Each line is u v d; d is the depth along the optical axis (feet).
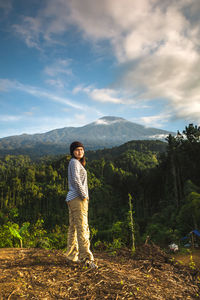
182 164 115.75
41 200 270.67
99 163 370.94
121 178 253.03
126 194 202.90
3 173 398.62
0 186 306.35
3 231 15.66
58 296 5.74
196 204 57.26
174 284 7.92
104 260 9.99
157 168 153.69
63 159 405.18
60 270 7.58
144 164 360.07
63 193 281.74
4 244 15.23
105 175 323.16
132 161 359.66
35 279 6.72
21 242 14.69
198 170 108.47
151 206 148.97
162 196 140.26
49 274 7.17
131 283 6.98
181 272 9.61
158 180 148.87
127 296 6.03
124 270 8.48
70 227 8.88
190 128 126.93
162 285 7.53
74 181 8.29
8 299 5.29
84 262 8.21
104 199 230.89
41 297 5.57
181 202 89.45
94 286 6.47
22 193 288.71
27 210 252.42
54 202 267.80
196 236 46.93
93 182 282.97
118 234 19.75
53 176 349.00
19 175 361.10
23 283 6.33
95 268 7.88
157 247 12.84
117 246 15.53
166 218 88.89
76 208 8.30
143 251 12.21
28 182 323.16
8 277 6.75
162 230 70.13
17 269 7.58
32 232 18.37
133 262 10.15
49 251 10.97
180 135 129.59
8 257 9.42
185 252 35.32
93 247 16.14
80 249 8.29
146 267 9.54
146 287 6.95
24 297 5.49
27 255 9.86
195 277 9.29
